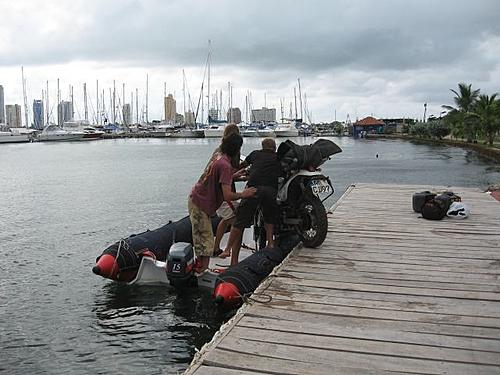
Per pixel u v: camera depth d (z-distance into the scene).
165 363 5.14
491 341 3.96
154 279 7.19
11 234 12.20
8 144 76.81
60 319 6.35
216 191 6.43
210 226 6.59
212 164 6.35
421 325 4.28
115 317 6.30
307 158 6.54
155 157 45.59
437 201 9.04
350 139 92.69
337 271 5.86
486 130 47.06
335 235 7.75
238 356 3.70
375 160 40.31
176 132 90.44
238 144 6.39
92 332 5.93
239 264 6.09
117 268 6.98
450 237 7.63
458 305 4.77
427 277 5.65
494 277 5.66
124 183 24.50
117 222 13.91
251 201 6.44
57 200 18.53
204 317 6.18
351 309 4.66
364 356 3.70
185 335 5.75
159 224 13.65
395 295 5.05
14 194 20.45
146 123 102.12
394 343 3.92
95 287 7.60
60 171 31.91
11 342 5.70
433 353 3.75
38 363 5.20
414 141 73.50
